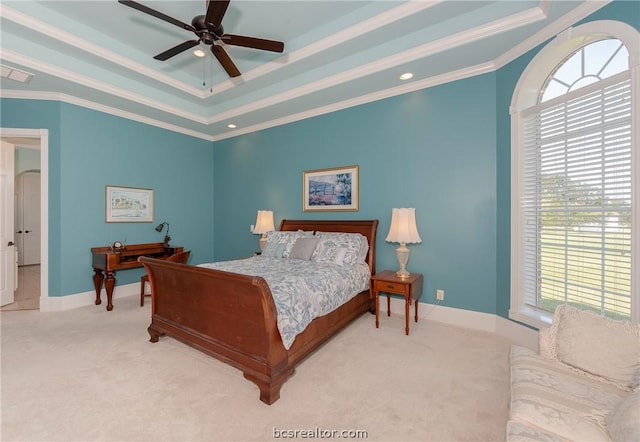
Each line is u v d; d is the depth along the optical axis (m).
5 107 3.55
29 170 6.63
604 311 2.18
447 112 3.28
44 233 3.68
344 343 2.78
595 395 1.34
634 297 1.93
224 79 4.14
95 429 1.67
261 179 4.94
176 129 4.98
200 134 5.39
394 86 3.52
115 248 4.03
